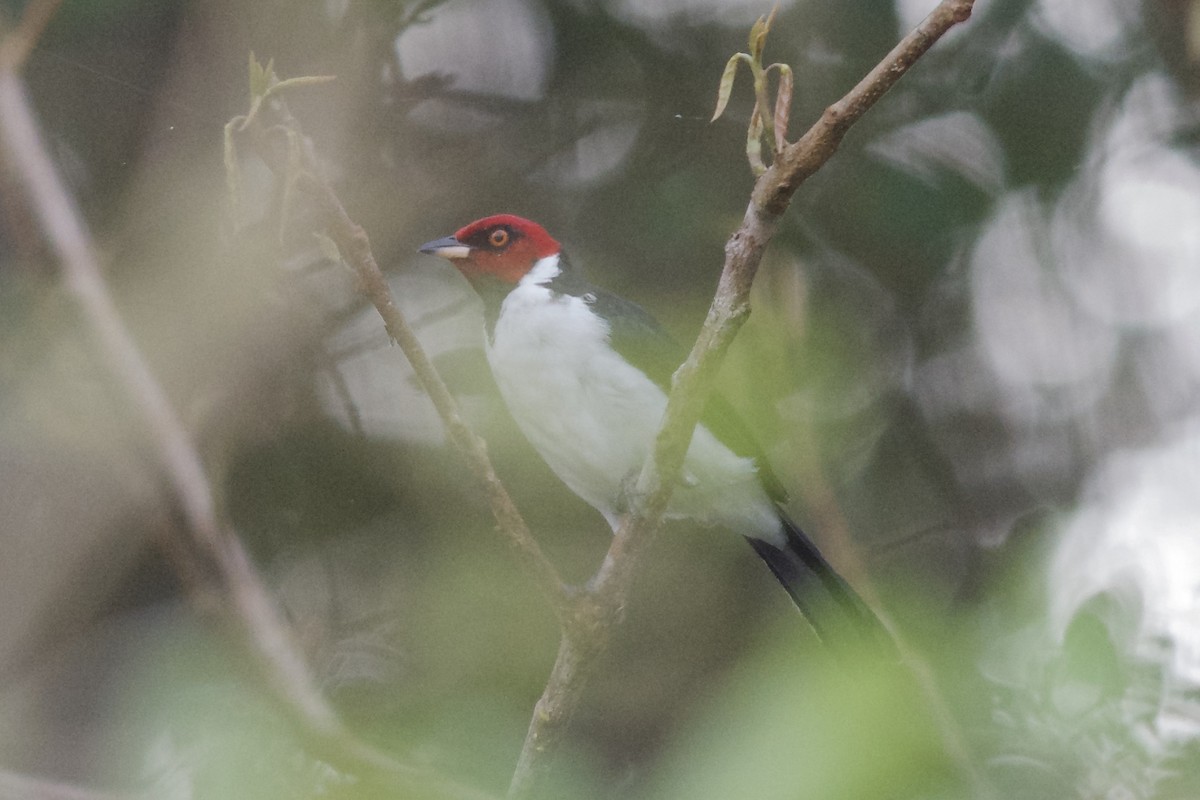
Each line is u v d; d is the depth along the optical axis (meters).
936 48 11.26
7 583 7.06
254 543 9.63
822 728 2.67
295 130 4.97
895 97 11.22
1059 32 11.28
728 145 11.27
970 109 11.23
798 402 7.24
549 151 11.38
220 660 5.19
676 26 11.55
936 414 11.09
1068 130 11.19
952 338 11.24
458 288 11.06
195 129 9.62
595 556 9.90
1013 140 11.19
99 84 9.87
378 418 10.13
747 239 5.34
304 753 4.25
